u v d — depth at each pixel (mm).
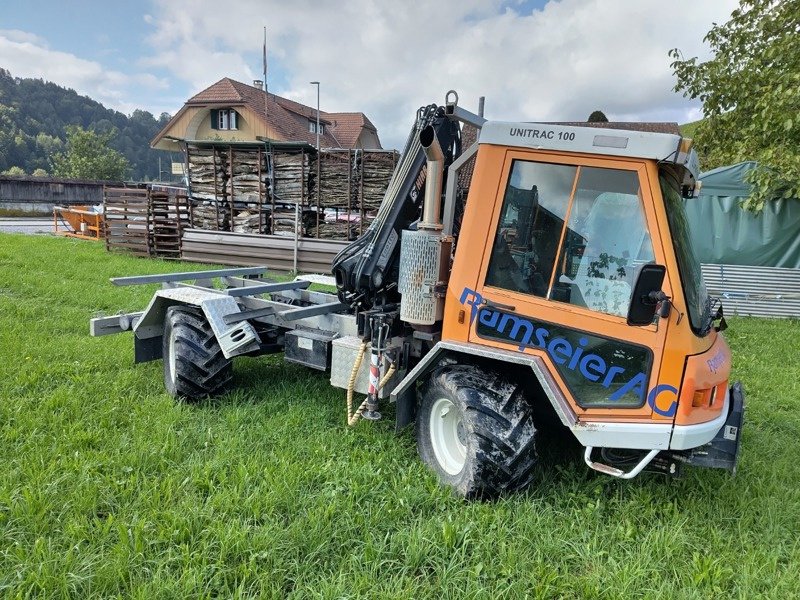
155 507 2945
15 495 2949
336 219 11875
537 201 3098
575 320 2990
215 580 2445
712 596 2559
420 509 3127
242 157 12352
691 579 2645
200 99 27641
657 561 2785
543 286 3098
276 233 12305
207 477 3242
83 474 3178
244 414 4172
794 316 9367
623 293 2891
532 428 3131
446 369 3369
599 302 2955
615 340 2900
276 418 4172
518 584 2547
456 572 2594
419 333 3691
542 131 3029
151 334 4984
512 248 3174
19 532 2693
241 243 12273
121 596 2330
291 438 3879
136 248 13633
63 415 3939
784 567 2814
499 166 3170
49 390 4461
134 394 4496
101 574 2432
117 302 7746
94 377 4809
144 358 4984
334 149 11516
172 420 3994
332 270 4195
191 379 4320
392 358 3807
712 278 9617
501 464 3020
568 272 3031
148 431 3844
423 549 2703
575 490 3340
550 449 3846
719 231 9719
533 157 3084
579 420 2965
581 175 2967
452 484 3258
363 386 3867
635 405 2889
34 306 7312
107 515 2924
